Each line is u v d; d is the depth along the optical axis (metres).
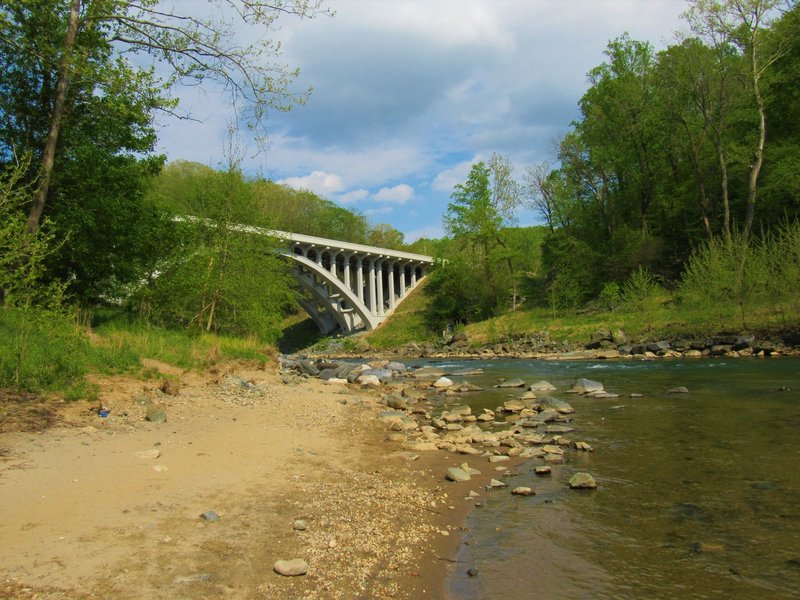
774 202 37.56
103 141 18.95
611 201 54.41
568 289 48.47
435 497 7.06
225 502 6.04
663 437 10.08
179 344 16.81
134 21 12.84
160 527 5.11
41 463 6.42
